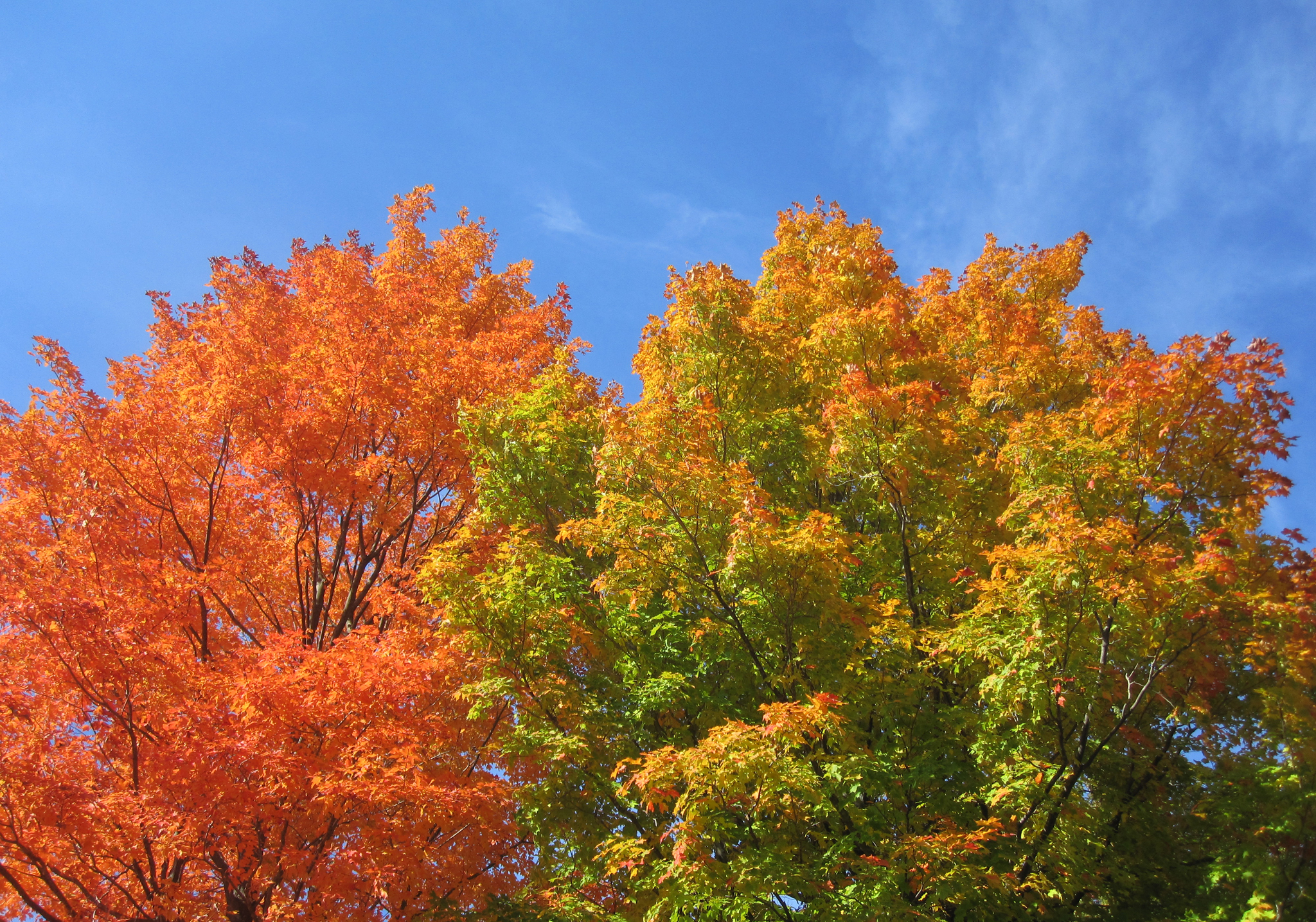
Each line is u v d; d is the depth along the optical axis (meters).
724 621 10.27
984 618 9.70
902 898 8.16
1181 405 9.46
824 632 10.36
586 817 10.38
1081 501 10.01
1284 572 8.59
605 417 10.75
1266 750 8.38
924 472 11.20
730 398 13.27
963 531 11.80
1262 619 8.38
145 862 9.82
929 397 11.25
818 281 15.24
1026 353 13.44
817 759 9.27
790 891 8.38
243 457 13.31
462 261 19.69
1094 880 8.77
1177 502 9.68
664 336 13.57
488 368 14.91
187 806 8.65
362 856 9.09
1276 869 7.47
